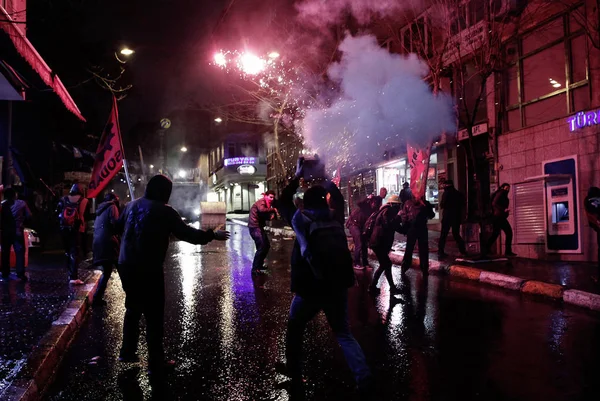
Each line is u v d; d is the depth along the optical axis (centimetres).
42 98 1195
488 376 436
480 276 968
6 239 915
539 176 1209
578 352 500
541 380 425
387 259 839
